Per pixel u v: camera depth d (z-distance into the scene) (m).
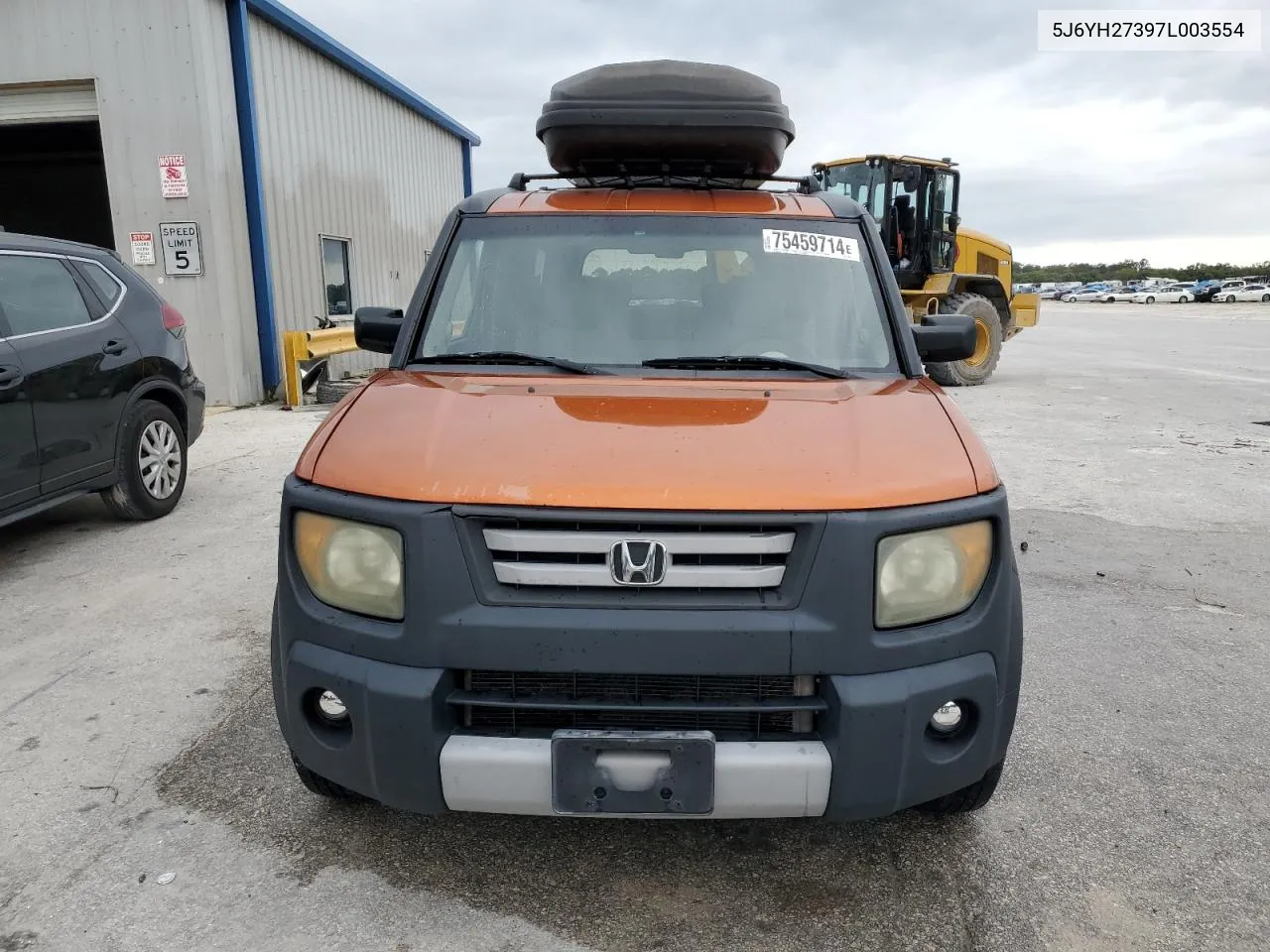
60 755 3.16
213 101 10.75
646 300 3.09
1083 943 2.27
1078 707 3.54
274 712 3.47
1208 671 3.88
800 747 2.12
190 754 3.17
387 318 3.34
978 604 2.26
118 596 4.72
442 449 2.29
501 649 2.11
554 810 2.13
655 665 2.10
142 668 3.86
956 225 14.47
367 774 2.22
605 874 2.54
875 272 3.18
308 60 12.95
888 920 2.36
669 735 2.08
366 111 14.96
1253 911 2.38
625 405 2.53
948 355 3.26
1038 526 6.09
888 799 2.17
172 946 2.25
